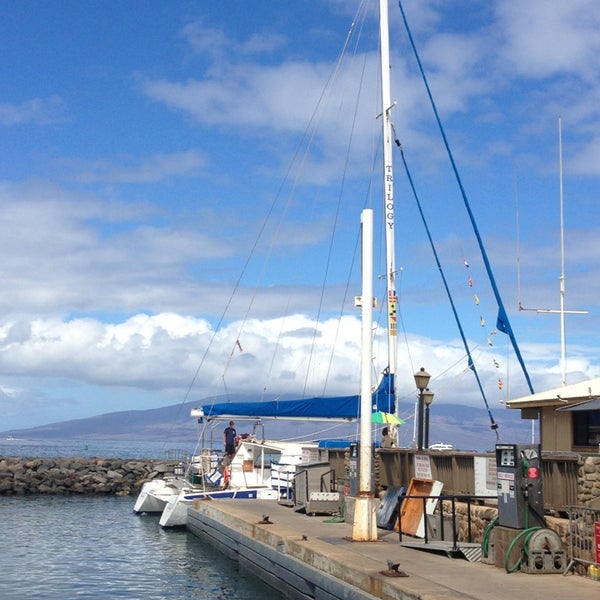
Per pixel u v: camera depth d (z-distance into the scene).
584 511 12.82
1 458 55.44
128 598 17.28
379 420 24.34
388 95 27.83
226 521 22.88
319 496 22.28
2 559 22.83
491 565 13.84
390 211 27.16
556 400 17.83
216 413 29.36
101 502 44.44
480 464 16.64
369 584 12.66
